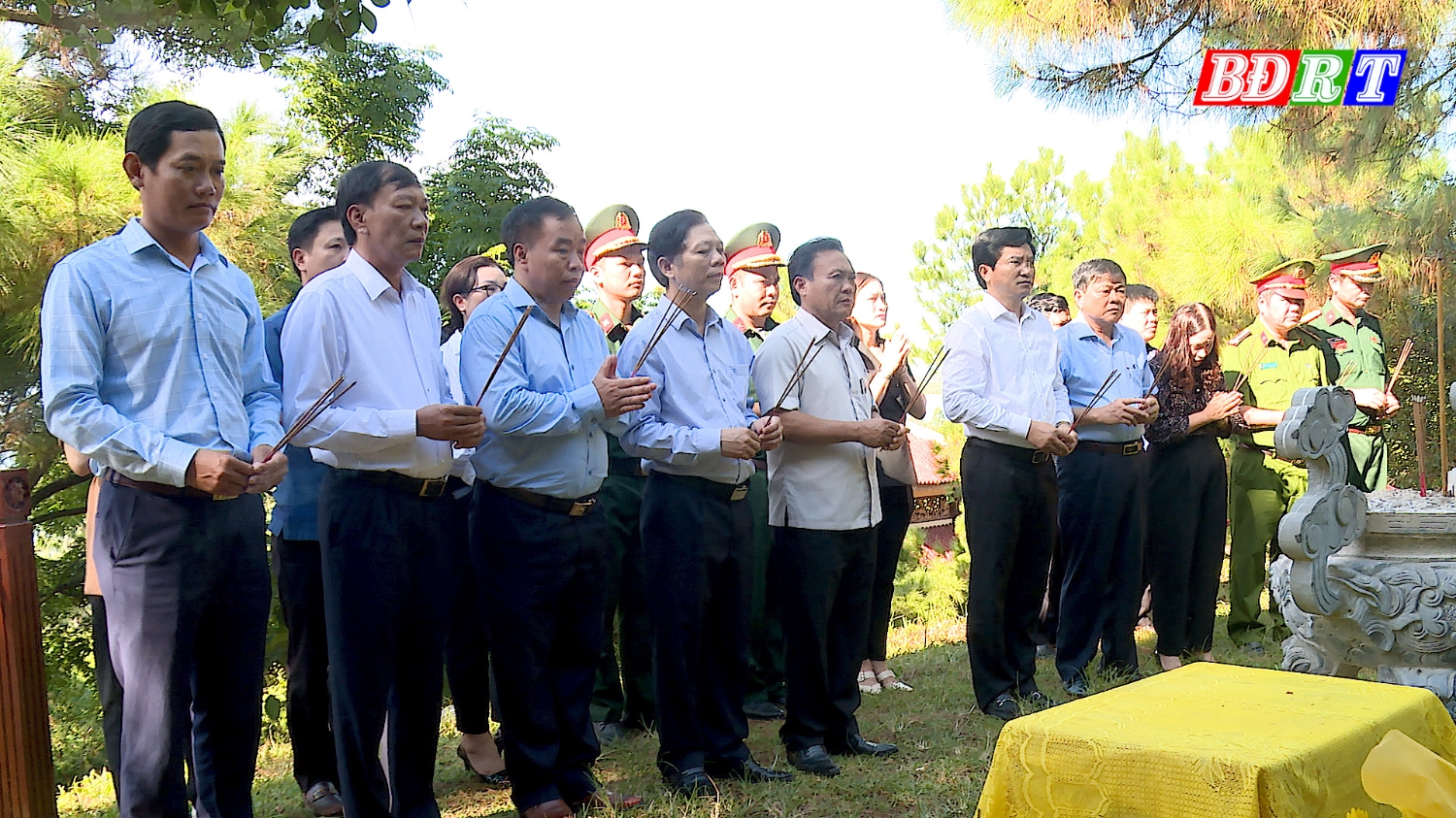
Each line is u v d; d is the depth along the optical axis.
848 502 4.10
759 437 3.81
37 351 6.96
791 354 4.14
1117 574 5.43
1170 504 5.74
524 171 16.59
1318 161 8.19
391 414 3.09
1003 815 2.33
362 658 3.17
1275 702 2.43
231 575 2.89
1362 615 3.79
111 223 6.42
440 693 3.39
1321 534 3.72
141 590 2.74
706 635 3.99
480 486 3.60
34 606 2.71
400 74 15.30
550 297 3.65
